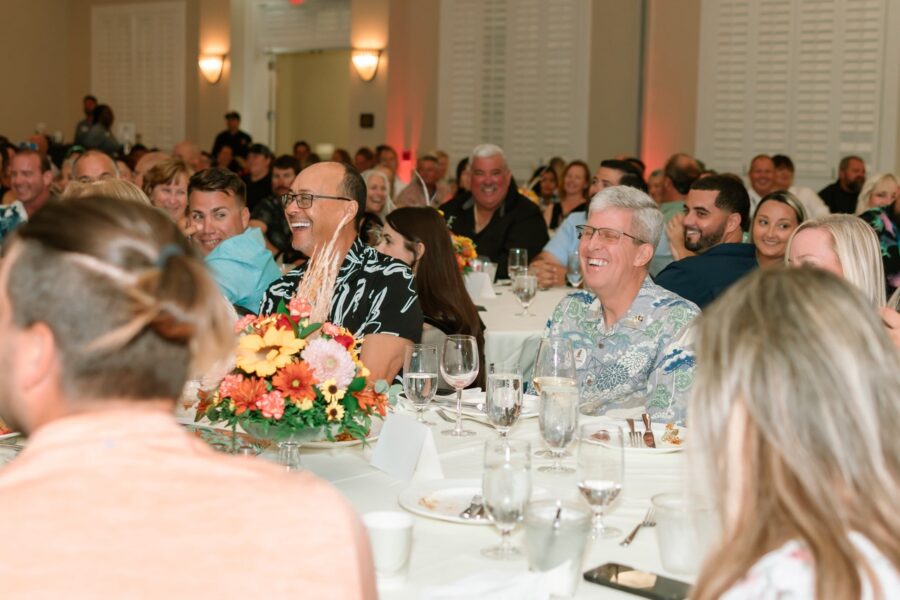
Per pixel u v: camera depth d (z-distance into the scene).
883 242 4.02
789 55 8.78
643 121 9.35
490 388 2.08
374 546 1.43
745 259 3.84
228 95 12.19
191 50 12.56
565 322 2.86
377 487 1.88
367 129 10.84
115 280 0.84
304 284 2.09
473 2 10.05
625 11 9.49
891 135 8.53
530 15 9.84
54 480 0.84
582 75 9.67
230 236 3.71
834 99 8.67
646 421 2.28
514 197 5.92
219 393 1.84
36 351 0.85
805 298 0.96
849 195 8.17
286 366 1.83
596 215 2.72
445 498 1.79
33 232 0.85
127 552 0.83
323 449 2.11
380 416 1.98
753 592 0.91
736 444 0.96
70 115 13.48
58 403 0.86
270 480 0.89
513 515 1.50
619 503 1.82
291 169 6.98
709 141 9.09
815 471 0.92
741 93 8.96
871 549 0.91
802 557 0.91
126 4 12.94
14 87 13.12
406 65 10.48
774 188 7.96
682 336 2.62
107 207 0.88
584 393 2.78
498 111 10.05
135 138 12.88
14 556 0.81
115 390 0.86
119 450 0.86
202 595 0.83
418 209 3.40
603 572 1.47
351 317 2.91
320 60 12.80
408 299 2.92
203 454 0.89
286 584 0.85
